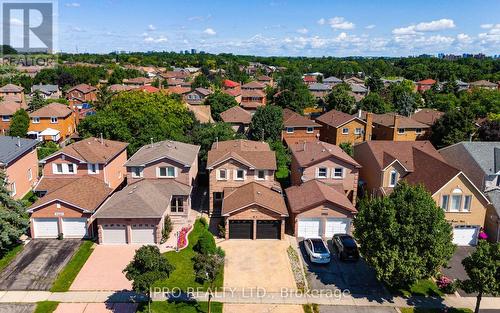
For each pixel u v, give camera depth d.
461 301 31.12
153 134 59.66
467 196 39.41
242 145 51.88
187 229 40.97
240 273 33.97
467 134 64.94
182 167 45.00
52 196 39.12
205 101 101.31
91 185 43.22
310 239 37.88
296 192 43.91
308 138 76.12
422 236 29.36
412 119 77.12
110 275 32.97
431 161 44.12
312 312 29.23
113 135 59.69
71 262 34.75
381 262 29.70
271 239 40.22
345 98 98.62
